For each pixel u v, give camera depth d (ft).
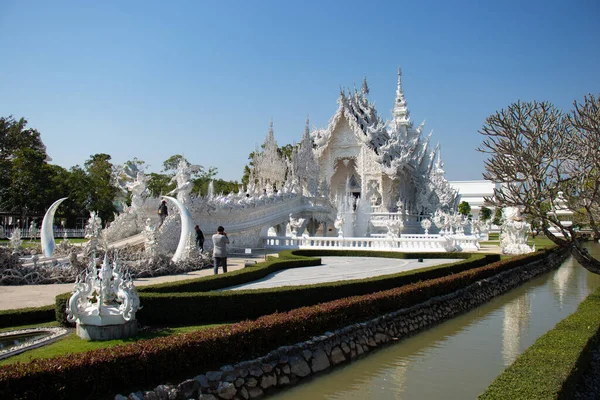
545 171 67.41
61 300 33.63
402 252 95.71
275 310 40.70
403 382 34.01
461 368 37.35
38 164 164.96
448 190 213.46
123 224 87.97
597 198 65.21
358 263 84.38
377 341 42.32
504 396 23.11
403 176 189.67
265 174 140.87
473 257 83.46
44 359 22.95
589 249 163.02
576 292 78.43
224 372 28.25
